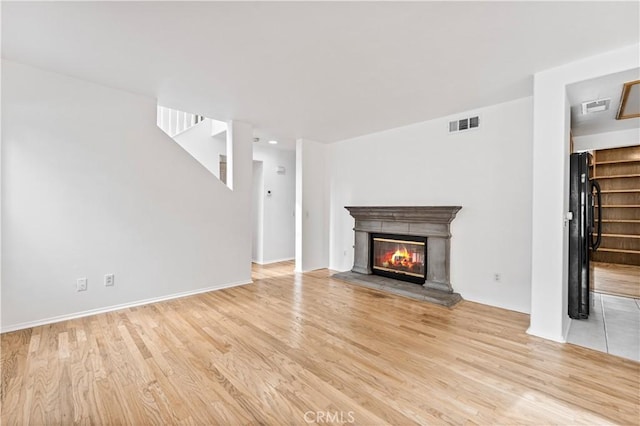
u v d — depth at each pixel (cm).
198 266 390
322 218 561
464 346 239
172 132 497
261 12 187
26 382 185
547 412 162
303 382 188
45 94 276
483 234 353
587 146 423
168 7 183
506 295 334
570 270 307
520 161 326
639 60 215
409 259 430
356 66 259
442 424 152
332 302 353
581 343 245
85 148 299
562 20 191
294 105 357
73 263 294
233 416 157
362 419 156
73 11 187
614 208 588
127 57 249
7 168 259
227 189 419
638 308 338
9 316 262
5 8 184
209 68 267
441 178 394
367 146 494
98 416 156
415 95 322
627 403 170
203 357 219
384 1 175
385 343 244
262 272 528
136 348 232
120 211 323
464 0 173
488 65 254
